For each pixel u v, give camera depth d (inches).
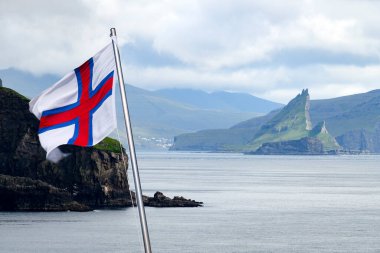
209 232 6117.1
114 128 1294.3
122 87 1284.4
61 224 6309.1
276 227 6628.9
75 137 1299.2
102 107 1305.4
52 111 1312.7
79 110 1312.7
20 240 5349.4
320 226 6801.2
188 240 5600.4
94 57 1318.9
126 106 1280.8
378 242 5767.7
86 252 4911.4
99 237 5600.4
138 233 5885.8
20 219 6584.6
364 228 6697.8
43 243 5251.0
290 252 5152.6
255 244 5497.1
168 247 5226.4
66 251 4938.5
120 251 4977.9
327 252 5201.8
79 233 5792.3
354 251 5275.6
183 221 6879.9
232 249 5216.5
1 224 6215.6
